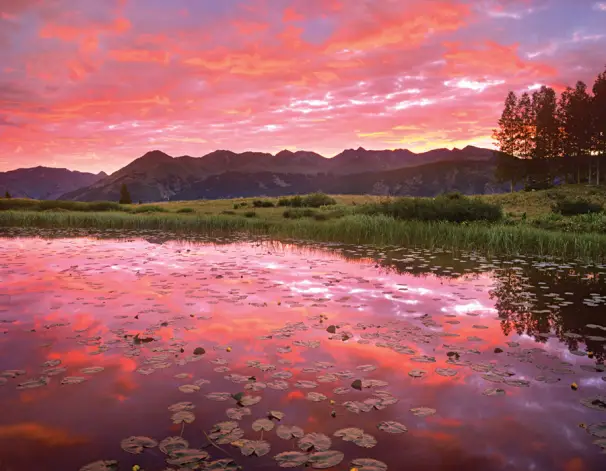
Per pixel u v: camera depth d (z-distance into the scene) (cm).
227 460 253
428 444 273
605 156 5431
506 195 3916
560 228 1769
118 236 1886
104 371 388
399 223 1780
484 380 374
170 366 400
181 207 3875
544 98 5722
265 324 539
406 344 468
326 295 704
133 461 252
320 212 2523
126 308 616
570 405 328
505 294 719
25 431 287
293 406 325
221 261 1093
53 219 2502
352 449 266
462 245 1415
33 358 421
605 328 527
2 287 759
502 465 249
